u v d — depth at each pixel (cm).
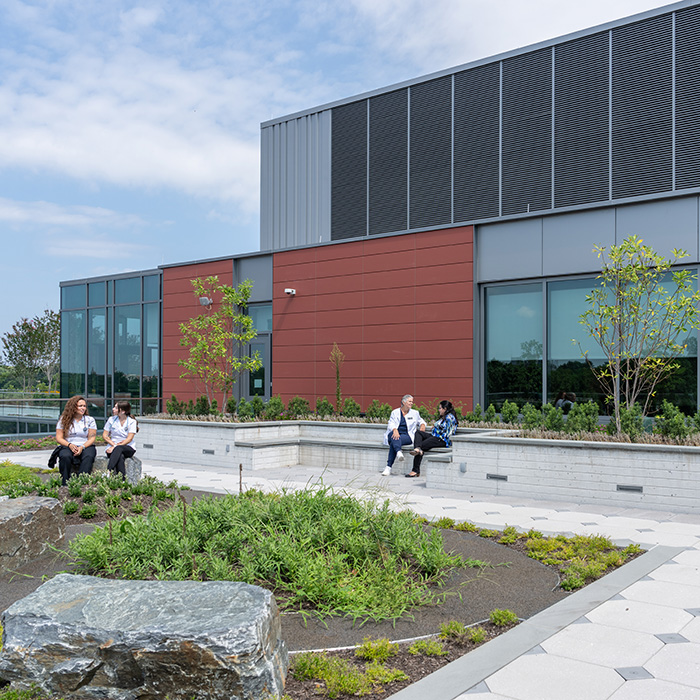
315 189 2122
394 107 1952
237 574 552
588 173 1603
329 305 1842
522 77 1714
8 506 648
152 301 2391
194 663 346
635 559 650
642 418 1069
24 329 4712
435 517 858
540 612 507
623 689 379
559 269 1481
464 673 400
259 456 1384
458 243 1612
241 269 2080
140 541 604
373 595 520
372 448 1329
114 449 1054
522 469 1030
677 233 1341
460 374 1600
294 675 402
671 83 1495
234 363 1823
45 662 364
